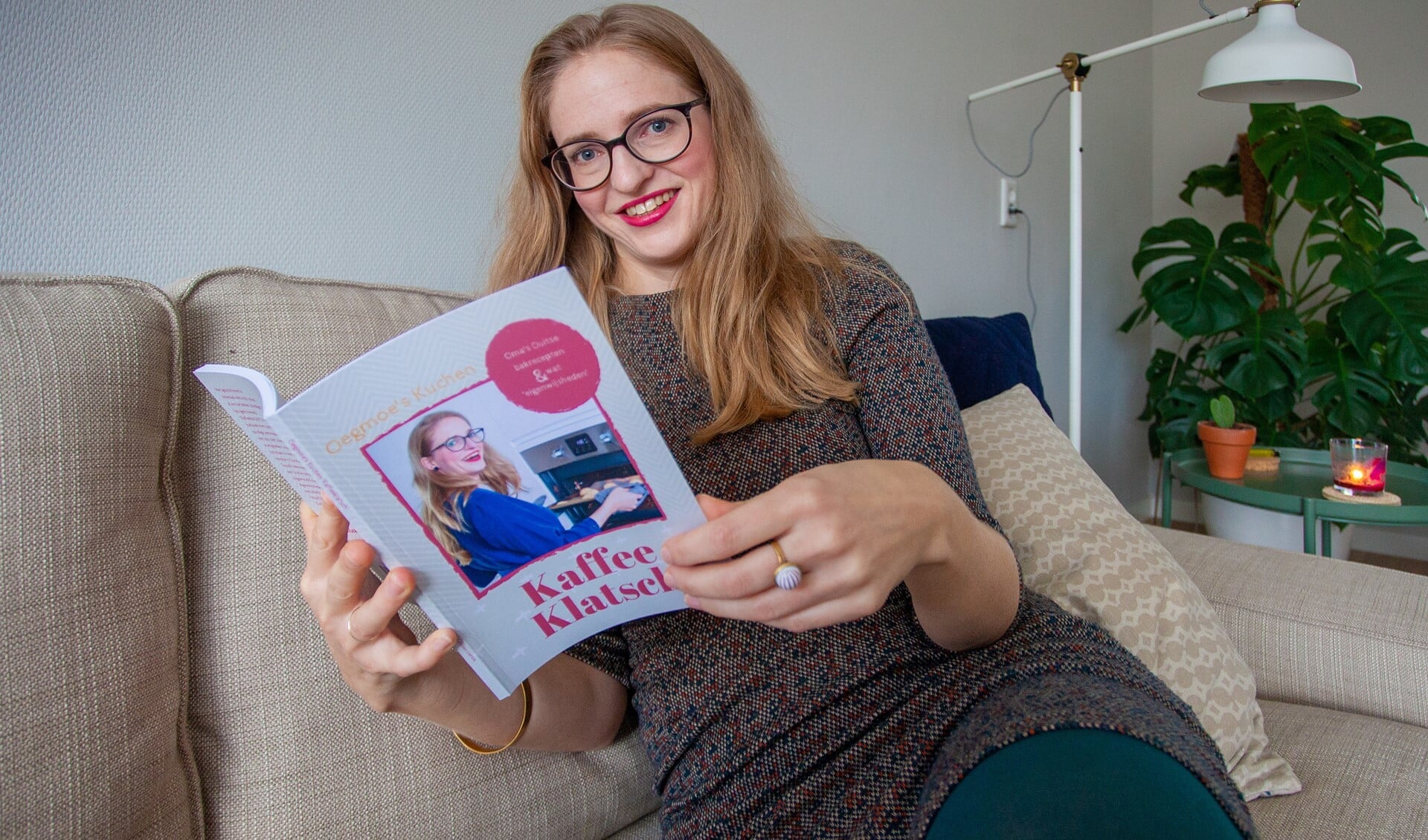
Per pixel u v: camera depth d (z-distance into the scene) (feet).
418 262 3.38
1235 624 3.57
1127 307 8.90
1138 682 1.97
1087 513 3.33
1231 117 8.65
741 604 1.60
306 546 2.14
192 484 2.10
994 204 6.69
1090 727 1.62
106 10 2.57
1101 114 8.11
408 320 2.51
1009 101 6.73
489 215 3.59
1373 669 3.24
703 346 2.45
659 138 2.45
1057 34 7.30
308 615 2.12
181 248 2.77
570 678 2.45
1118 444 8.95
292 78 2.98
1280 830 2.58
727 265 2.44
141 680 1.80
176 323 2.07
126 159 2.64
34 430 1.71
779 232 2.63
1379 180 6.54
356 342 2.34
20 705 1.59
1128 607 3.05
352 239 3.18
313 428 1.37
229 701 2.02
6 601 1.61
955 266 6.35
